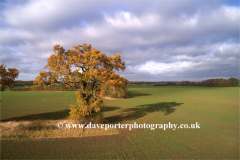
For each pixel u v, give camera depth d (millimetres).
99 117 17172
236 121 21469
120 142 12281
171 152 10922
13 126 14312
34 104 36219
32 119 20688
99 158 9312
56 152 9766
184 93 72812
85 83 16953
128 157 9719
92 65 15125
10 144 10508
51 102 40406
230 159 10125
